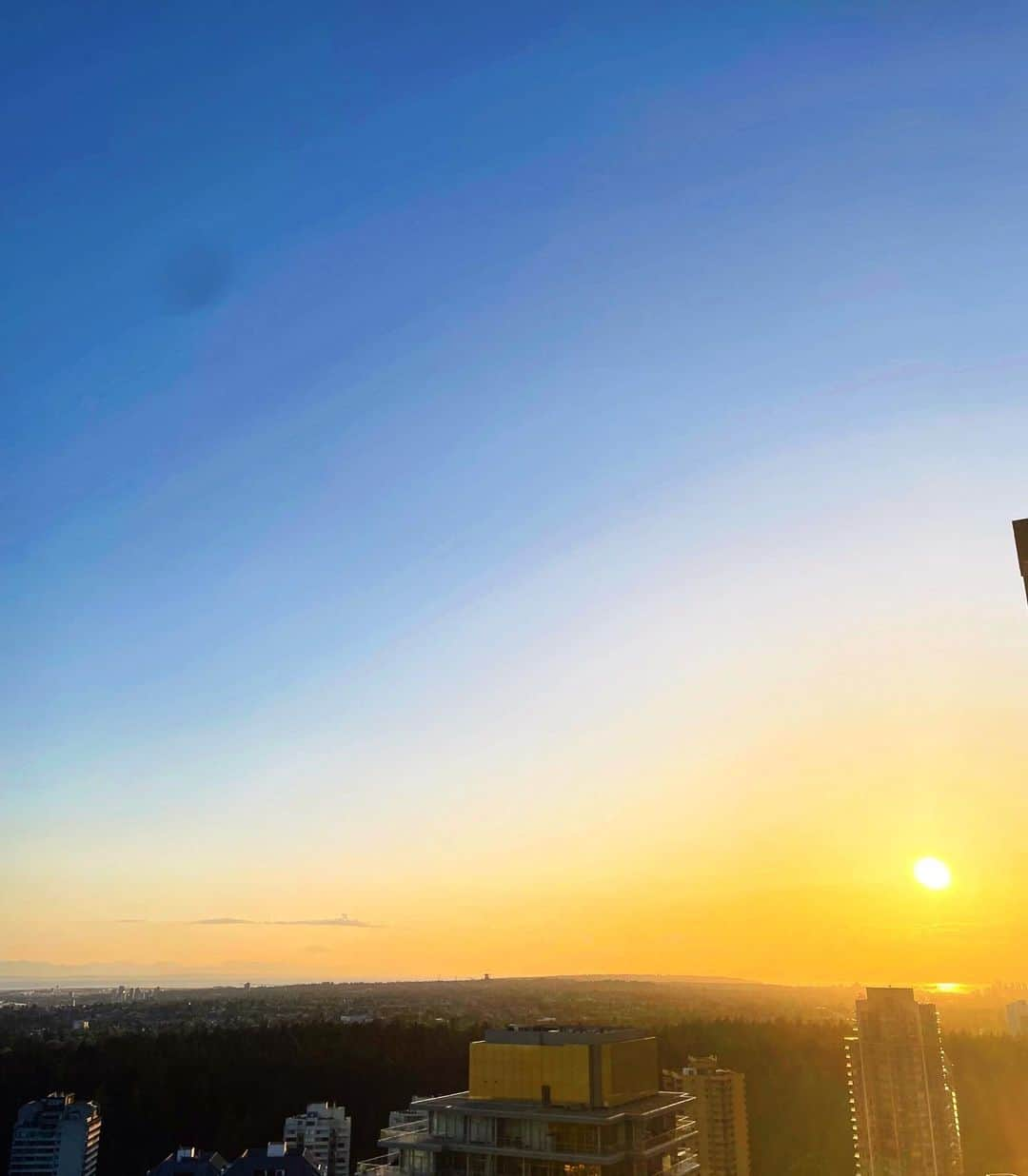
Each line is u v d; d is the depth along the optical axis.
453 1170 99.94
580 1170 95.62
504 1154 98.62
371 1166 105.00
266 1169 165.38
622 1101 104.38
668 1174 103.19
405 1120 118.88
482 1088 107.69
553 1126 98.56
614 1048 105.06
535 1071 104.94
